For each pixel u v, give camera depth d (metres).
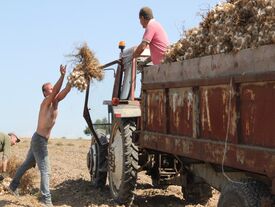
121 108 8.22
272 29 4.59
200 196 8.45
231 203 5.02
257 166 4.60
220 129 5.34
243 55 4.91
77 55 8.08
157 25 8.02
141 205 8.59
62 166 15.55
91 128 10.14
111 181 9.00
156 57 8.01
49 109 8.17
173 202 8.80
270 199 4.68
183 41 6.48
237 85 5.01
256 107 4.70
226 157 5.15
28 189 10.23
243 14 5.07
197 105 5.86
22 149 25.47
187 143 6.04
